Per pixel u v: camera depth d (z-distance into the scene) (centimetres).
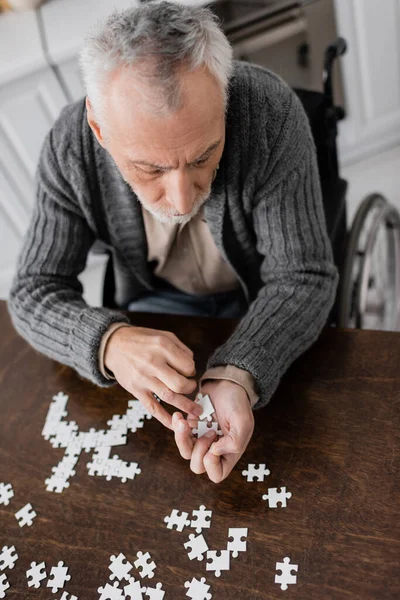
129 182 81
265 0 183
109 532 76
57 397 95
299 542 69
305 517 71
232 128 88
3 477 86
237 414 76
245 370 81
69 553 75
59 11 188
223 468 75
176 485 79
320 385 84
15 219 224
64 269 104
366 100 228
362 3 195
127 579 71
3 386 99
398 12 203
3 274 243
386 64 218
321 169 126
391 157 250
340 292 125
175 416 77
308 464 76
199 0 171
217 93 68
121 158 75
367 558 66
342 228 132
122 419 89
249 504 74
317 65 206
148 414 88
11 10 195
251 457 79
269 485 75
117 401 91
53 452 87
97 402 92
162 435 85
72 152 95
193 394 88
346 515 70
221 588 68
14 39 182
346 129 235
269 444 80
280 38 193
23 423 93
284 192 94
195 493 77
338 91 220
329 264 96
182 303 129
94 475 83
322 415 81
